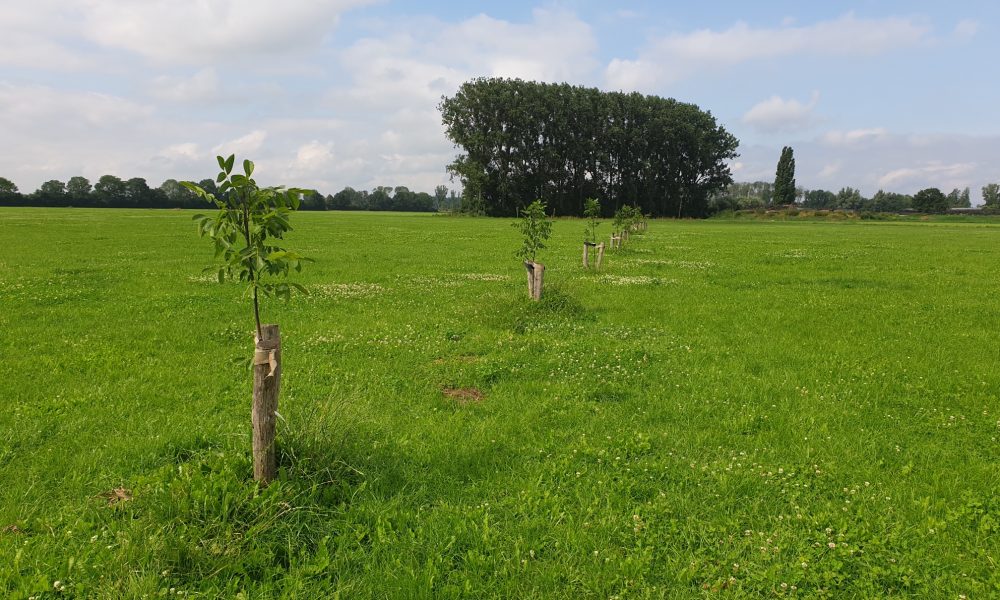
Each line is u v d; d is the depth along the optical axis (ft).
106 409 24.20
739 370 32.12
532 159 352.08
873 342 39.11
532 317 44.50
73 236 123.54
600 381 29.78
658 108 374.22
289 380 28.53
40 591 13.02
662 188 386.32
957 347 38.04
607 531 16.51
